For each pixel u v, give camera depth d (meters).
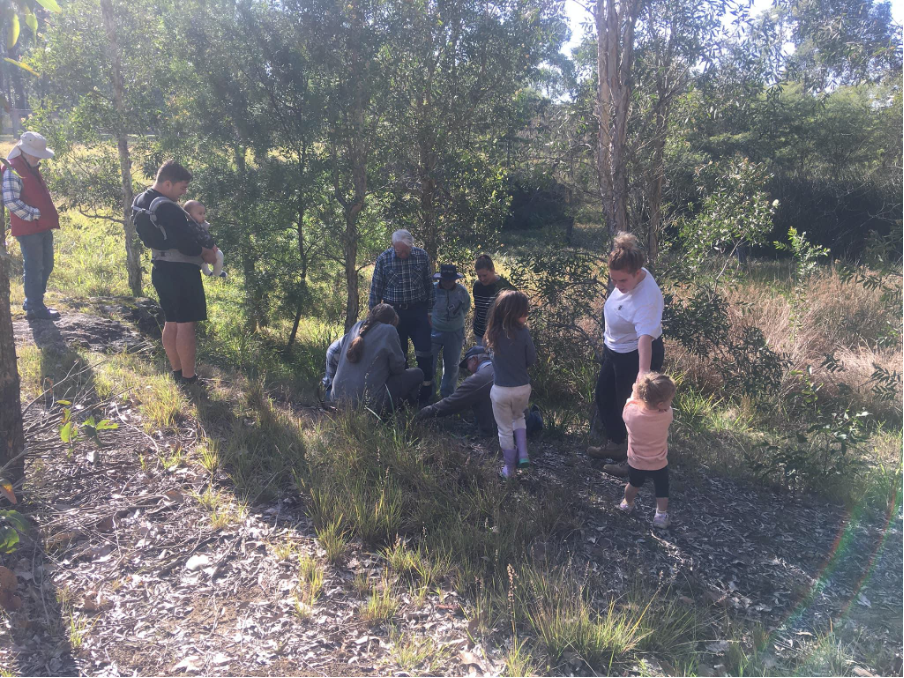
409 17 7.85
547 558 3.54
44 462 4.05
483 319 6.29
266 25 7.20
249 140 7.48
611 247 5.50
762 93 6.66
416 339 6.14
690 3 6.15
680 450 5.27
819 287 8.28
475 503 3.99
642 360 4.01
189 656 2.73
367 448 4.47
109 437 4.45
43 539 3.40
